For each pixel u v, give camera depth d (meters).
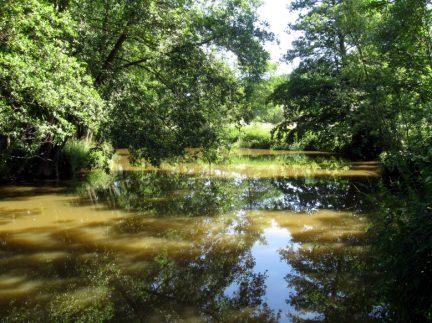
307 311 4.59
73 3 12.05
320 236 7.59
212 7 13.96
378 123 9.31
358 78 10.53
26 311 4.63
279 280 5.57
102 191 12.74
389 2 9.92
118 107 12.26
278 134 22.83
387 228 3.98
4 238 7.60
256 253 6.73
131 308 4.73
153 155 11.91
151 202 11.02
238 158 24.44
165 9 12.73
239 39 13.41
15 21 8.05
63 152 15.64
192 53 12.80
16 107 9.75
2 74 7.88
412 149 6.41
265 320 4.39
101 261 6.34
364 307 4.59
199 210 10.03
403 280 3.63
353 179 14.63
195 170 18.59
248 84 14.25
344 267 5.94
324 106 19.86
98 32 12.84
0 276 5.72
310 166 19.52
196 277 5.70
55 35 9.43
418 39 9.31
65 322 4.35
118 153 27.08
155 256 6.61
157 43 13.24
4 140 12.90
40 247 7.06
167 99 13.12
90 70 12.41
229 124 14.42
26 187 13.31
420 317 3.50
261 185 13.94
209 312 4.63
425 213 3.51
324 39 19.77
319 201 10.92
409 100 9.05
